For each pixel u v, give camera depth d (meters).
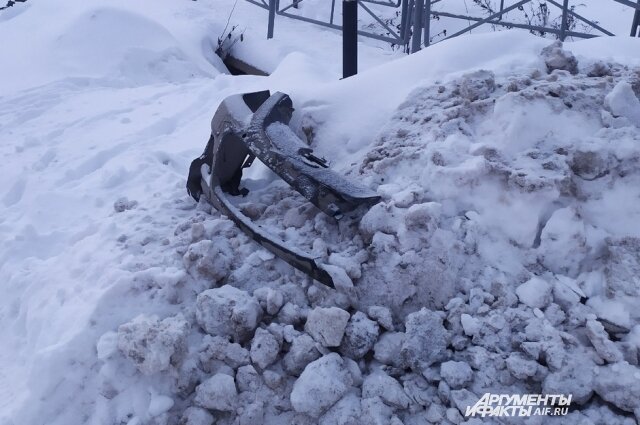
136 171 4.95
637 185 3.25
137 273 3.22
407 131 3.87
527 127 3.50
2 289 3.85
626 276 2.95
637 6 7.41
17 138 6.17
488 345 2.88
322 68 5.59
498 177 3.31
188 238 3.52
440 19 10.54
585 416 2.64
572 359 2.73
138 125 6.18
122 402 2.87
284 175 3.45
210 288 3.26
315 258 3.13
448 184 3.35
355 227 3.40
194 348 2.99
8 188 5.20
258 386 2.91
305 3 11.84
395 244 3.20
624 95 3.57
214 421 2.86
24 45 9.34
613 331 2.86
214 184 3.76
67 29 8.97
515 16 10.59
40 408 2.87
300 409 2.74
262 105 3.82
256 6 12.13
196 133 5.83
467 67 4.27
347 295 3.08
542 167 3.31
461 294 3.10
